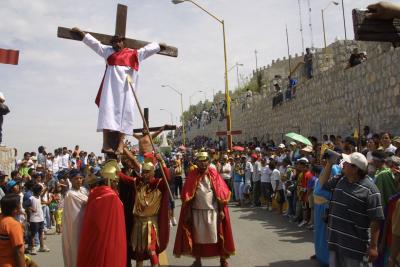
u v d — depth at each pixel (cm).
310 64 2186
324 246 745
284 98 2578
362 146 1220
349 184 525
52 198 1357
